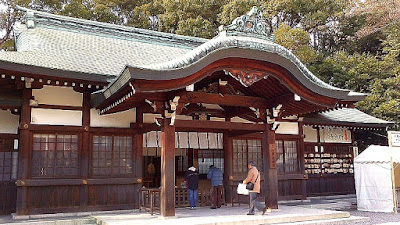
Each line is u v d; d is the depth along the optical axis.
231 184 11.68
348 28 25.00
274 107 9.49
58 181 9.33
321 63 22.22
